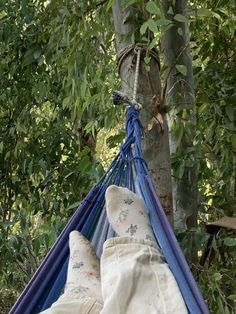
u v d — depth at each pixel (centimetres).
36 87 261
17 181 290
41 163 269
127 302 102
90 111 221
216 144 225
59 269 133
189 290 104
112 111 196
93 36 204
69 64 206
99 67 206
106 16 200
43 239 232
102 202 141
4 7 259
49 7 223
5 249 261
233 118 216
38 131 283
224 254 203
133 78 161
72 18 200
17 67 269
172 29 182
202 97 220
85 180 244
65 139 281
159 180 162
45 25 248
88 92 204
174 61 183
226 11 206
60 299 114
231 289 196
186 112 188
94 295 114
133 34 162
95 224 140
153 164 162
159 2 162
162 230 122
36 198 283
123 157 141
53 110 286
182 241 178
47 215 281
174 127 185
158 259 113
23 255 270
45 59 250
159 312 100
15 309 127
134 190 138
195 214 195
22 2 253
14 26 261
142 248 115
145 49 161
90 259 127
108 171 142
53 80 273
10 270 296
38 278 131
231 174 233
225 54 233
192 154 190
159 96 163
